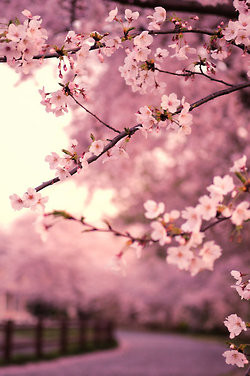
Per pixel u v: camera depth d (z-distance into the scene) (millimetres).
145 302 23891
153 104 7430
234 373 9164
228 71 6117
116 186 9789
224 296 14359
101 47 1896
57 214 1521
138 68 1960
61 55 1797
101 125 7500
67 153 1778
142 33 1866
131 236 1477
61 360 12398
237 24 1917
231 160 7988
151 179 11641
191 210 1412
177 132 1809
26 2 4254
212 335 30453
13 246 25859
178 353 16438
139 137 8383
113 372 10484
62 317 33469
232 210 1421
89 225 1503
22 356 11469
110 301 30938
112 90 7496
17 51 1699
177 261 1390
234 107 7164
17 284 26609
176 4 3170
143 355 15258
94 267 27531
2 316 32844
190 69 2061
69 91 1840
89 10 4129
